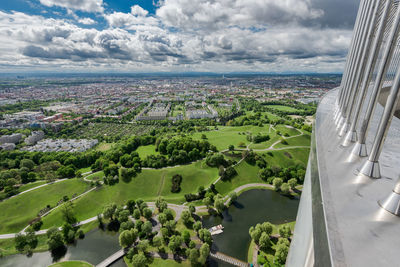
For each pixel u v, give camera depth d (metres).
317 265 12.25
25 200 108.44
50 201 108.69
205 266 73.75
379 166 17.44
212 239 85.25
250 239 85.50
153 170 131.62
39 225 93.88
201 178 127.69
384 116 15.20
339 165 18.86
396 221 12.02
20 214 101.19
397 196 12.62
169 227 86.50
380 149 16.19
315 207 15.46
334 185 15.66
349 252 10.31
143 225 84.31
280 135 188.62
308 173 23.78
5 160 152.25
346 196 14.41
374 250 10.33
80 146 187.75
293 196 114.88
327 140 25.52
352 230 11.58
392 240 10.77
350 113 26.78
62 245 85.50
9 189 112.75
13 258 81.12
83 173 137.25
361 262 9.79
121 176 124.56
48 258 80.50
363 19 29.19
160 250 79.38
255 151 155.25
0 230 92.69
